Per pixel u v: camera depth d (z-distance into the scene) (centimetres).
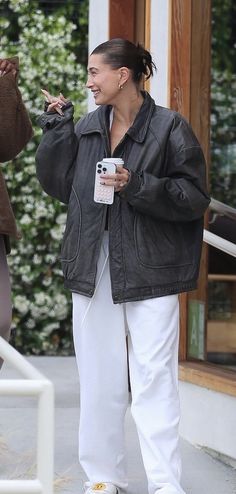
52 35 1127
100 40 883
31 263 1121
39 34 1127
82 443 556
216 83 788
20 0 1126
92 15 900
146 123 530
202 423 698
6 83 549
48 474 288
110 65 531
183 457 684
